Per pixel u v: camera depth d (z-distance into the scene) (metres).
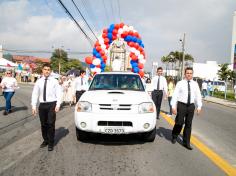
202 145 6.98
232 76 54.75
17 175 4.58
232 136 8.55
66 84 15.45
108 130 6.34
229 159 5.88
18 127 8.61
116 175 4.70
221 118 13.38
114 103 6.39
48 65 6.22
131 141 7.04
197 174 4.85
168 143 7.01
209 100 27.94
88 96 6.81
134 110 6.41
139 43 14.94
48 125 6.09
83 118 6.41
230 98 32.94
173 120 11.04
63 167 5.02
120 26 14.56
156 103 11.32
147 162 5.43
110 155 5.82
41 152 5.93
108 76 8.19
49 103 6.14
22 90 28.72
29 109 13.09
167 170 5.00
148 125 6.49
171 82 12.69
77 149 6.22
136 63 14.88
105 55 14.85
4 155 5.65
